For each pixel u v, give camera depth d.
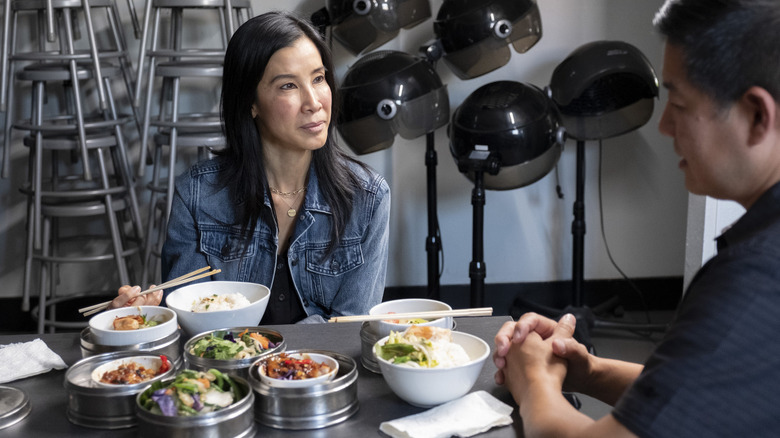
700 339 0.79
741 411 0.78
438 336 1.23
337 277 1.94
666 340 0.84
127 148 3.60
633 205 3.83
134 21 3.36
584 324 3.30
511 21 3.03
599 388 1.24
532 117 2.98
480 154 3.01
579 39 3.64
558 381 1.14
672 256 3.89
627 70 3.03
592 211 3.82
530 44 3.20
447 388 1.13
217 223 1.91
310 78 1.74
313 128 1.74
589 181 3.79
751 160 0.83
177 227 1.94
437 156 3.69
